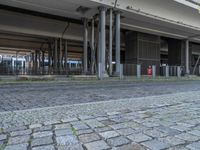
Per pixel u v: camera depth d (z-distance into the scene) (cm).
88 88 1518
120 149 325
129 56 4144
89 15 3122
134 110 636
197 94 1079
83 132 412
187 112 604
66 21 3681
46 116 555
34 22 3750
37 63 6844
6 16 3406
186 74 4450
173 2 3152
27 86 1527
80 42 5084
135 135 393
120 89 1460
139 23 3578
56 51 4741
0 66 4178
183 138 375
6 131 424
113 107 687
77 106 704
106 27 3647
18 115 567
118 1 2811
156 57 4238
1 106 735
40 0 2612
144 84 1973
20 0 2619
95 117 543
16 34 4172
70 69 4356
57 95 1082
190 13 3675
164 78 2977
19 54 7912
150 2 3088
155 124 471
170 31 4172
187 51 4744
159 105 725
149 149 326
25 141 363
